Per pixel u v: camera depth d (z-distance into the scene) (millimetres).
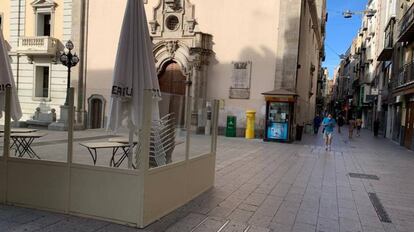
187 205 6105
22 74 24297
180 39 21391
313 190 7789
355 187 8367
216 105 7500
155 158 5352
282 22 19703
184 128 6211
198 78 20750
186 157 6223
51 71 23734
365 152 16156
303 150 15484
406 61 21797
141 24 5586
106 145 5570
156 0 21812
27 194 5531
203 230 4973
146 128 4883
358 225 5590
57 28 23719
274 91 18578
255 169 10023
